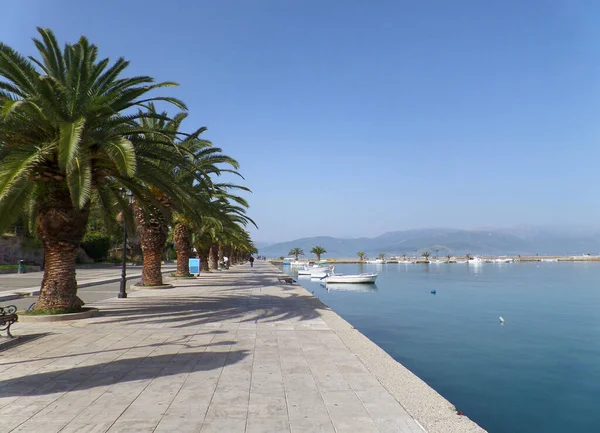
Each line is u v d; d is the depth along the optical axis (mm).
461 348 12922
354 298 28734
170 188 13148
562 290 34688
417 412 4887
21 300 17922
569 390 8883
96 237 60688
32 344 8445
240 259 104062
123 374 6320
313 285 42969
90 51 12320
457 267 96188
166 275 36906
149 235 23047
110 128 11961
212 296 18656
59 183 11625
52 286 11742
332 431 4316
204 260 43875
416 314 20562
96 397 5273
